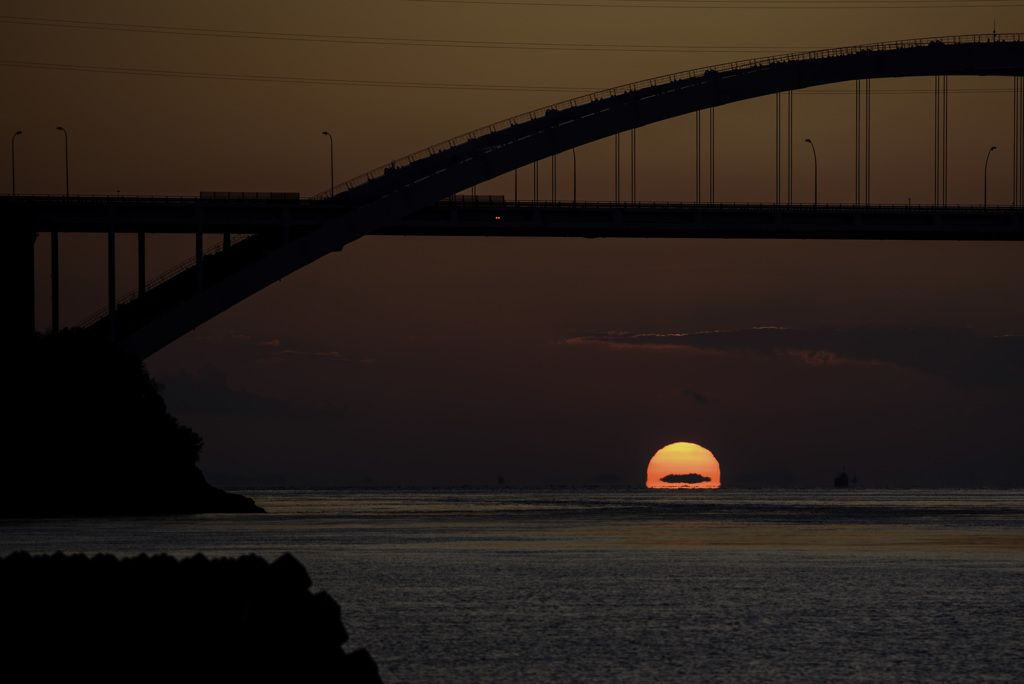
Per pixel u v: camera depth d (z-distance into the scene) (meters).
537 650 151.25
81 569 106.81
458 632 164.00
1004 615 180.38
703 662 144.12
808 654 149.50
